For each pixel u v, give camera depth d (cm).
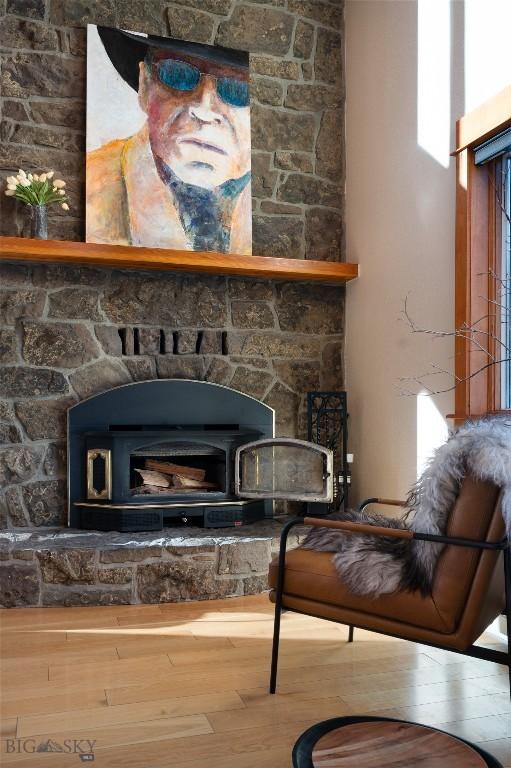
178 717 236
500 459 216
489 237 339
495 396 335
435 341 375
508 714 240
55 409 425
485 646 309
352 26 484
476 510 221
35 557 362
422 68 390
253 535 400
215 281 460
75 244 403
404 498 405
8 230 416
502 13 314
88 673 274
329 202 489
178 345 450
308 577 251
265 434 462
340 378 486
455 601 222
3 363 417
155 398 440
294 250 480
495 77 320
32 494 420
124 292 441
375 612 237
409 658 292
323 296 485
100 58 433
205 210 450
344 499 448
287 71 482
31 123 425
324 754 198
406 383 405
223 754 211
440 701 250
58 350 426
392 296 423
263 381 468
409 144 404
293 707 244
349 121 488
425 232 387
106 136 431
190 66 454
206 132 454
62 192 414
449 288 362
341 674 274
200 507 419
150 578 370
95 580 365
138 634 321
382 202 437
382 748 203
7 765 203
